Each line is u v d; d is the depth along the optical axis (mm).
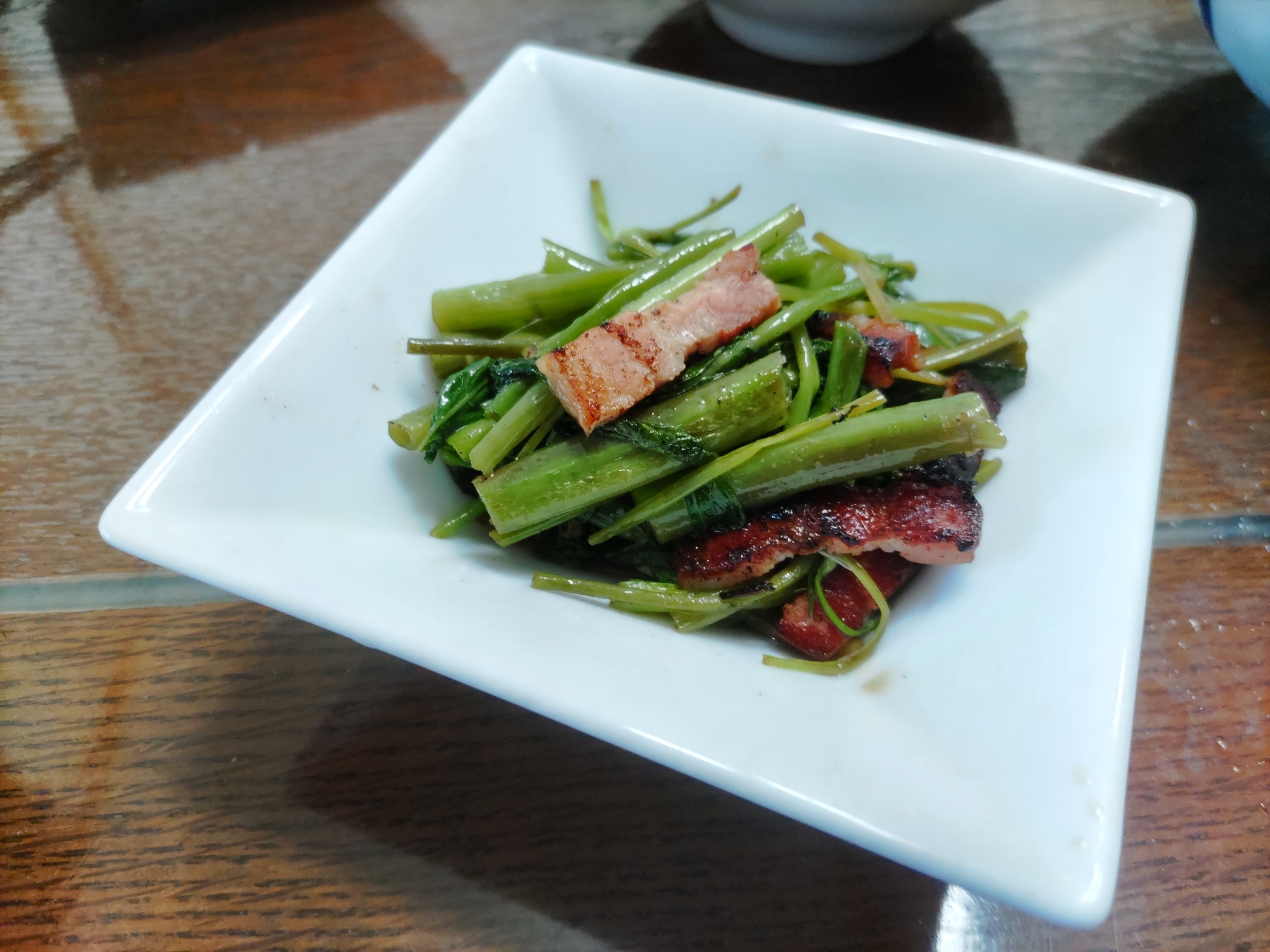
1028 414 202
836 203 235
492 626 160
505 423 188
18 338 258
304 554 166
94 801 187
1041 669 153
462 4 351
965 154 221
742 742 143
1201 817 186
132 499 162
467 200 223
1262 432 240
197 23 344
